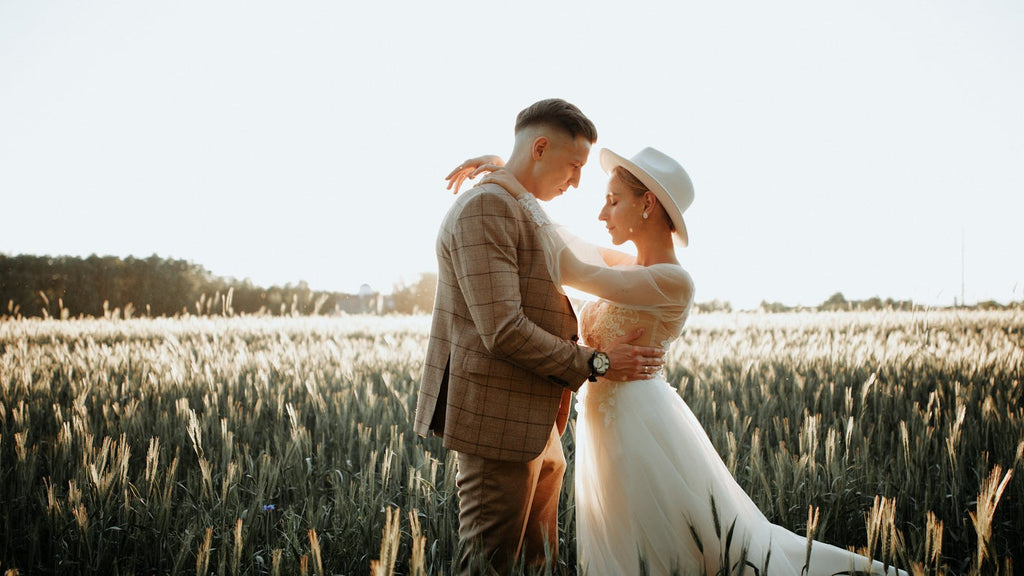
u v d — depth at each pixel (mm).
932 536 1809
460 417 2178
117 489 2629
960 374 5105
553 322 2223
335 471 3168
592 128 2312
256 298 24250
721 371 5664
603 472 2359
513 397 2158
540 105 2291
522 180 2320
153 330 11953
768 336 8984
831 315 13828
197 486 2990
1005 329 10477
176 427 3879
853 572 1896
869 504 2873
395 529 1551
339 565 2410
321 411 4223
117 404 4262
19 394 4629
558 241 2191
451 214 2230
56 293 23125
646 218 2412
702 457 2275
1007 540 2639
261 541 2740
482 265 2055
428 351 2412
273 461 3244
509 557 2191
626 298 2232
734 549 2148
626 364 2238
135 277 23922
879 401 4418
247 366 5988
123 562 2480
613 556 2332
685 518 2170
